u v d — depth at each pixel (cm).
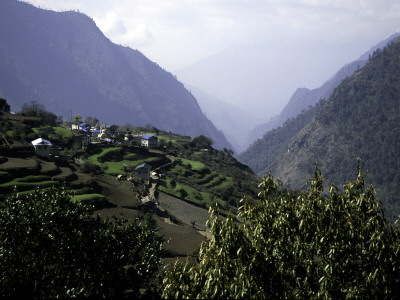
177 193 12975
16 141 12156
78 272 2288
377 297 1532
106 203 9225
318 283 1638
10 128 13312
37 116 18238
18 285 2045
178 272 1700
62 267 2294
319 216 1756
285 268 1672
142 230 2769
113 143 16450
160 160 16162
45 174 9600
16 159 10150
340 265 1612
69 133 15412
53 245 2283
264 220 1748
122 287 2378
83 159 12656
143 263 2498
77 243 2319
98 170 12538
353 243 1616
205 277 1656
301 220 1670
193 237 8288
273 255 1642
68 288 2102
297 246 1636
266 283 1591
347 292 1562
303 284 1612
